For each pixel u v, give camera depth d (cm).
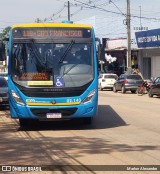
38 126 1619
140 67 5166
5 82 2447
